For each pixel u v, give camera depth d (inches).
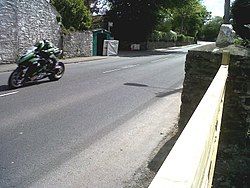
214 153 128.3
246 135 219.9
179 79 557.3
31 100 329.1
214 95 121.0
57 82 445.7
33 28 701.3
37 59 408.2
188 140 62.9
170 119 288.0
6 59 616.1
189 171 48.6
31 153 196.1
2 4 593.6
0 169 173.6
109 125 261.3
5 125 244.2
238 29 380.2
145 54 1220.5
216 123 126.4
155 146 219.6
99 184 163.9
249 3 374.9
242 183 175.8
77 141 220.5
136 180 170.1
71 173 173.8
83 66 674.2
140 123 272.2
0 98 329.1
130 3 1459.2
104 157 197.0
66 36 831.1
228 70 221.0
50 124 253.4
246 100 219.3
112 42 1064.8
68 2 908.6
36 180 164.4
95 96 369.1
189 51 237.6
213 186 172.4
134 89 431.8
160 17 1561.3
